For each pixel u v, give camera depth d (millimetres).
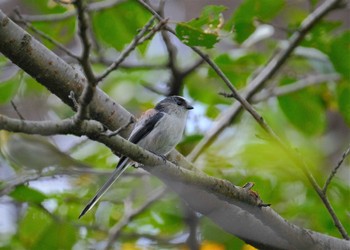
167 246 12070
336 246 8828
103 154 14102
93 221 12414
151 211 12531
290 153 8891
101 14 12414
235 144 13336
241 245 11750
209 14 8172
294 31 12617
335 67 12672
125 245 11992
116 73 15406
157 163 7738
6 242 11984
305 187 12250
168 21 7664
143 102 15508
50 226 11531
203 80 14688
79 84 8633
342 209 12023
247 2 11859
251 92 13031
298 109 14062
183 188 8703
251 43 13156
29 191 11102
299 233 8719
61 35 12945
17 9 8172
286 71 14648
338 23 12547
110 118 9336
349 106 13438
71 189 12453
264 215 8508
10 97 12781
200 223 11992
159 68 13664
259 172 12117
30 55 8258
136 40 6766
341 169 15508
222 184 8242
